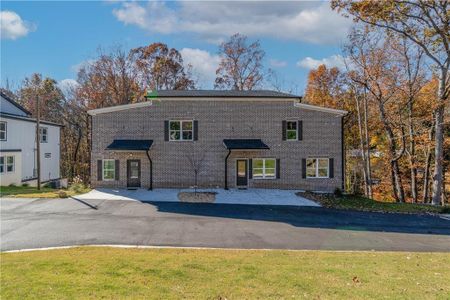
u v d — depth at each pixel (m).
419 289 7.62
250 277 8.28
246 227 15.49
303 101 48.12
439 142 26.36
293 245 12.81
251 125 26.78
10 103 33.03
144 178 26.25
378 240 13.80
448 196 35.16
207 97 26.44
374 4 24.09
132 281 7.71
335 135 27.06
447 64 25.58
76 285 7.31
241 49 51.06
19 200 20.34
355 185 43.78
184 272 8.56
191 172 26.48
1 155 27.47
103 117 26.25
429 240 13.94
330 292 7.30
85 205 19.39
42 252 10.72
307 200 22.94
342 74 40.09
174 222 16.03
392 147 32.22
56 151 37.12
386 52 29.75
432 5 23.67
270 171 26.83
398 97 30.95
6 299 6.43
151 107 26.45
